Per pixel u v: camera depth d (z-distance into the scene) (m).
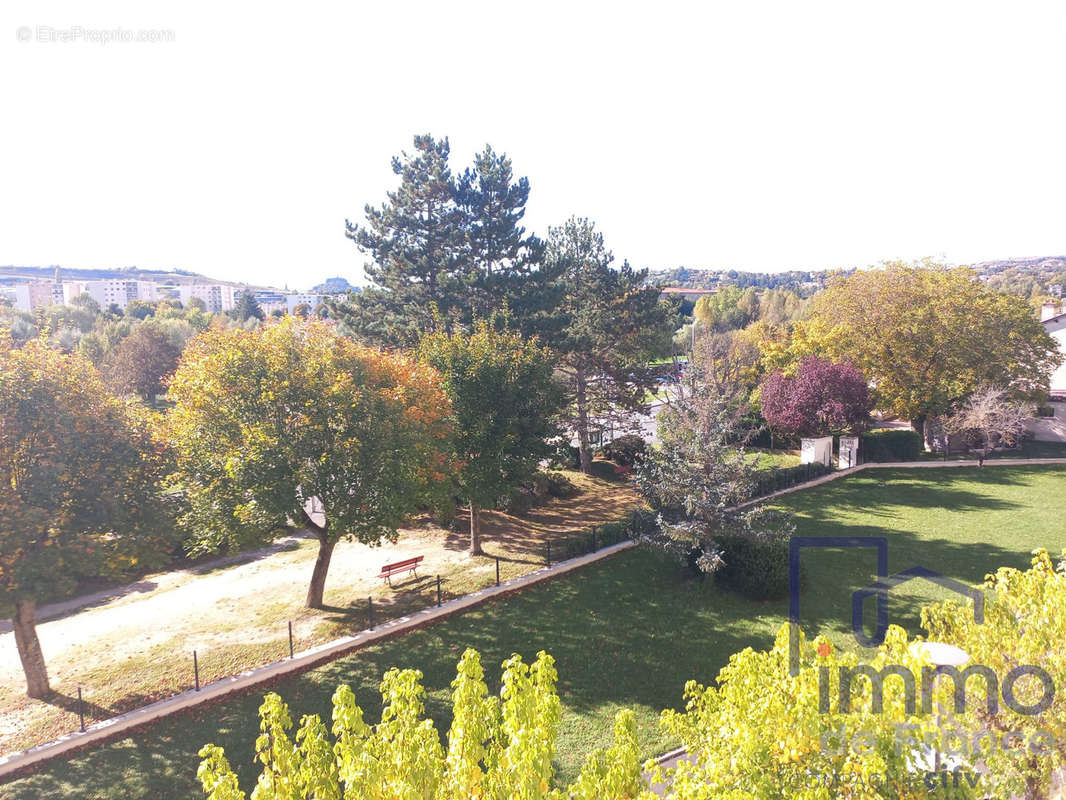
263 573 21.17
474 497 20.52
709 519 18.62
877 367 35.78
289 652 15.52
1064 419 38.81
